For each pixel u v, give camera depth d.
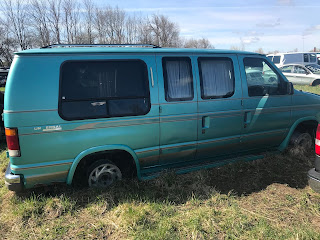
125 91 3.69
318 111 5.33
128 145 3.75
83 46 3.93
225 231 2.96
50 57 3.37
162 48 4.10
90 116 3.50
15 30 39.22
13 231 3.04
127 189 3.79
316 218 3.21
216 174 4.34
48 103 3.30
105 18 37.41
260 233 2.88
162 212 3.31
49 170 3.41
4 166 4.91
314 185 3.39
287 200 3.59
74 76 3.45
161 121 3.89
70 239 2.90
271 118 4.77
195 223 3.03
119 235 2.95
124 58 3.72
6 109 3.19
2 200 3.69
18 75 3.21
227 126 4.39
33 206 3.39
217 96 4.28
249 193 3.80
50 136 3.33
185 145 4.13
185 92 4.05
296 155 5.00
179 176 4.20
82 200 3.58
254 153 5.04
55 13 34.81
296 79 15.74
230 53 4.49
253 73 4.67
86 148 3.52
